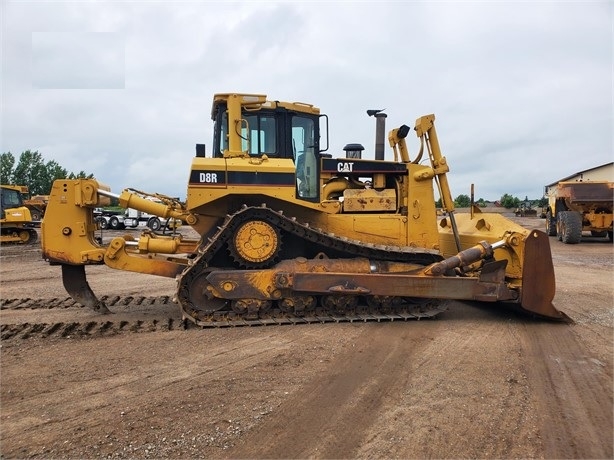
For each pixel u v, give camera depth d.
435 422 4.02
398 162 7.91
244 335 6.46
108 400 4.42
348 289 7.03
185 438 3.74
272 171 7.06
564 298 9.43
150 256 7.81
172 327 6.91
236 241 6.98
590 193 20.70
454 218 8.93
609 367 5.39
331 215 7.60
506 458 3.50
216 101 7.72
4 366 5.32
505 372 5.19
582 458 3.50
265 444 3.66
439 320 7.45
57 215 7.32
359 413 4.18
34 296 9.65
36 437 3.76
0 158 67.75
